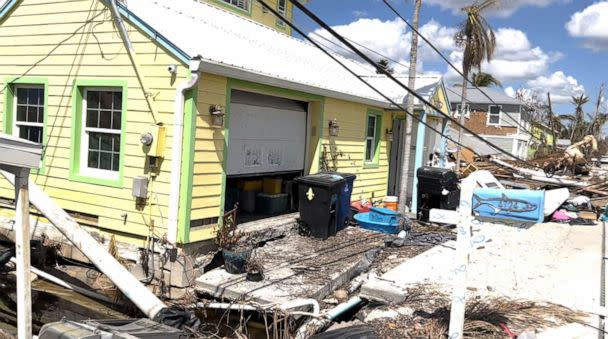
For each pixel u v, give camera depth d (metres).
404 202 11.91
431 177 11.55
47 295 7.28
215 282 6.78
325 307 6.45
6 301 7.54
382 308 6.14
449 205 11.64
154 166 7.40
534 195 11.84
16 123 9.08
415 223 11.73
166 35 7.16
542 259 8.54
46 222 8.47
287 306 5.93
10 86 8.99
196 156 7.30
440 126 15.77
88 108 8.27
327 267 7.61
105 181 7.89
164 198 7.35
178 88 7.10
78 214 8.19
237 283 6.78
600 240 10.20
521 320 5.62
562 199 13.07
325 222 9.30
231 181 10.19
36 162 4.16
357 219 10.59
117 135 7.96
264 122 9.44
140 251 7.53
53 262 8.16
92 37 7.98
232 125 8.65
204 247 7.65
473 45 18.39
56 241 8.16
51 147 8.48
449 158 26.39
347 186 10.02
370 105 12.55
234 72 7.54
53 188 8.44
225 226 7.86
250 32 11.45
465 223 4.55
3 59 8.97
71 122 8.26
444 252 8.96
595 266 8.11
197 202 7.41
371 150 13.41
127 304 6.91
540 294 6.64
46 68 8.50
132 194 7.51
